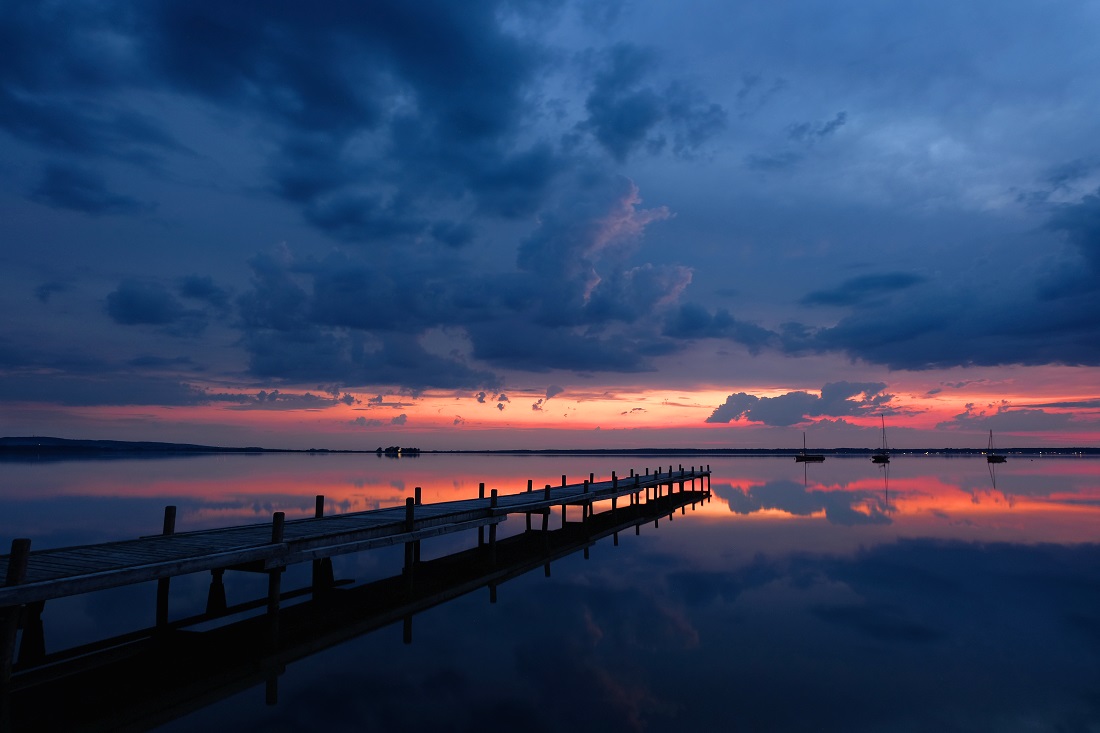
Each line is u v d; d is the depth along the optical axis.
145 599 16.55
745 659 11.87
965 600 16.09
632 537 27.23
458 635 13.31
